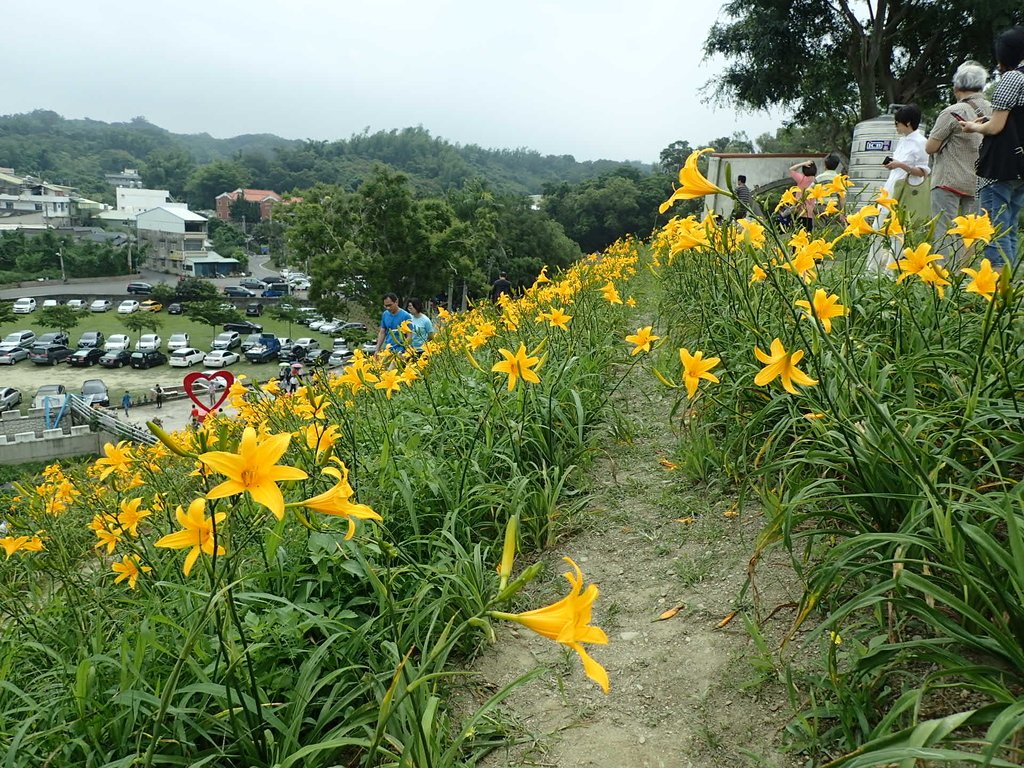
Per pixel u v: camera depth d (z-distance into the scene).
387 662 2.29
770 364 2.16
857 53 20.19
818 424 2.29
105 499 4.18
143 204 153.38
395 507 3.26
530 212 67.75
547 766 2.06
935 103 21.19
